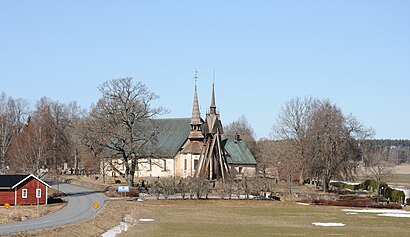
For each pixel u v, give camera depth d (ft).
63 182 401.70
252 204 299.79
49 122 479.41
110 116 340.18
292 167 403.75
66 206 263.29
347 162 353.92
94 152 345.51
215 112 410.31
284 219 238.27
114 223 214.90
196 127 438.40
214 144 398.21
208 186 329.11
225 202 303.07
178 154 435.53
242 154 457.27
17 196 267.59
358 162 376.07
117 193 320.29
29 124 451.94
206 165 391.45
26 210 239.71
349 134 357.20
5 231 172.55
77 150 495.41
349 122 363.97
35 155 407.44
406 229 206.80
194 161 433.48
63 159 500.33
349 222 229.25
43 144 425.69
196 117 439.63
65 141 489.67
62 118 545.44
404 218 245.65
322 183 399.03
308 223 224.33
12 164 426.92
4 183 267.80
